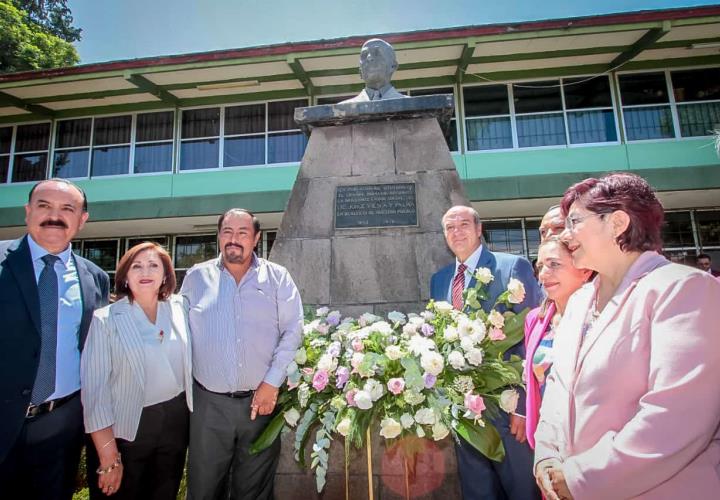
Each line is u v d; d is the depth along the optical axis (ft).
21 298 7.23
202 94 37.32
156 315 8.18
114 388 7.57
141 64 32.91
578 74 34.55
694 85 34.17
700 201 34.19
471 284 8.43
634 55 31.73
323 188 10.65
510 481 7.65
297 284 10.03
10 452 6.77
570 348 5.05
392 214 10.27
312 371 7.54
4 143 39.99
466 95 35.47
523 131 34.76
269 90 37.06
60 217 7.63
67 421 7.41
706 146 33.04
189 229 38.63
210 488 7.84
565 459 4.57
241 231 8.36
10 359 6.94
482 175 33.91
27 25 55.01
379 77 11.53
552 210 7.89
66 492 7.41
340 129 11.10
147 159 38.11
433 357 6.68
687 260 34.81
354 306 9.75
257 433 8.10
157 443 7.84
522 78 34.88
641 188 4.75
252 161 37.22
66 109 39.04
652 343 3.98
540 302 8.24
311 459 8.87
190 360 8.07
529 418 6.70
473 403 6.63
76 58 56.13
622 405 4.17
